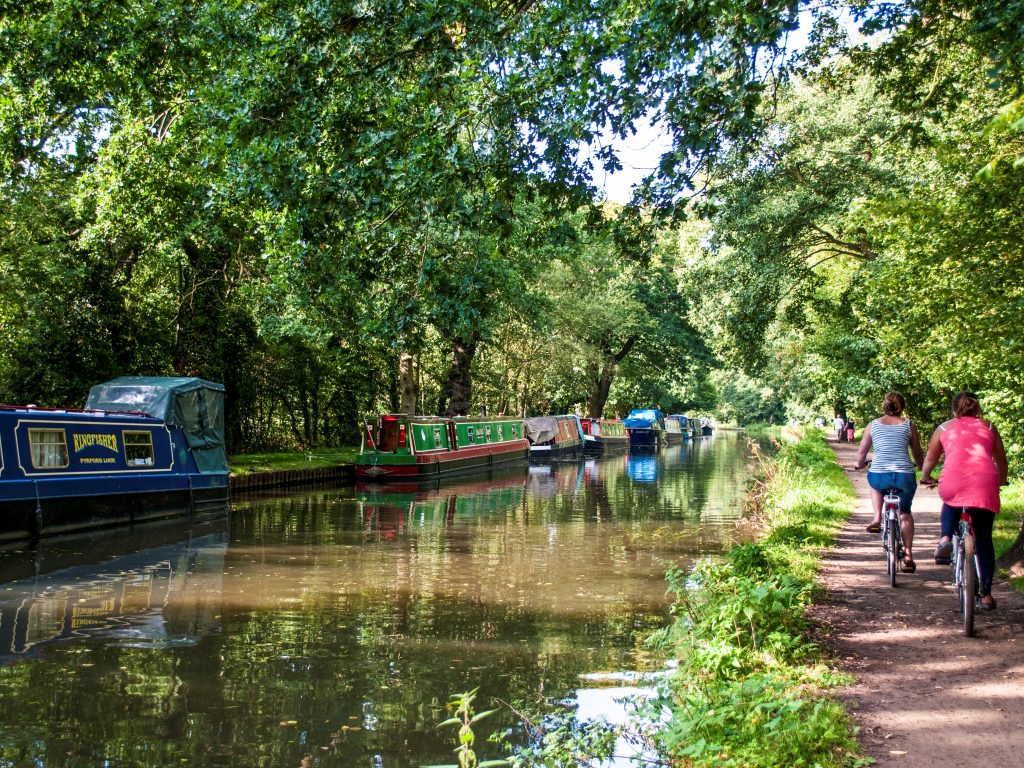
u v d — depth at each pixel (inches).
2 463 605.0
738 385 4845.0
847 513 639.1
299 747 241.0
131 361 1035.9
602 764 218.8
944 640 271.0
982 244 393.4
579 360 1825.8
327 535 651.5
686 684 248.8
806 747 182.1
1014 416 502.9
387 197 352.5
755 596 265.9
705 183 364.2
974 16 362.6
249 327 1176.8
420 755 235.3
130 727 254.2
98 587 454.6
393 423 1204.5
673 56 312.8
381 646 340.2
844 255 1120.8
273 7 389.4
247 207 546.0
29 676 301.3
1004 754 178.9
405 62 373.7
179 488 765.3
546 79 330.3
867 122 959.0
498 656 327.0
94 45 568.4
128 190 725.9
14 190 837.2
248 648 336.5
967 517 286.8
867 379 1080.8
